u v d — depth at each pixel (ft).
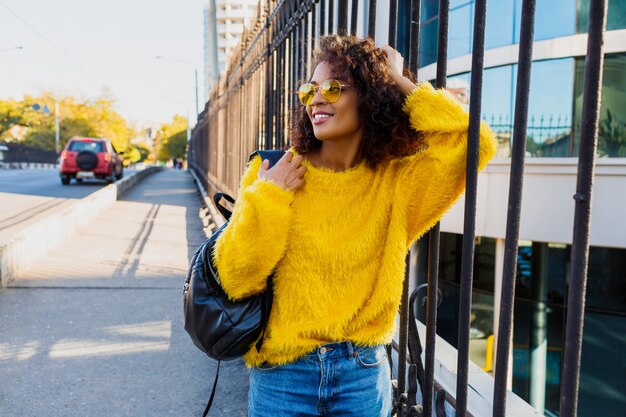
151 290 17.42
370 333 4.87
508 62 35.19
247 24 20.70
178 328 13.84
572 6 33.35
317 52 5.12
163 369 11.34
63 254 22.45
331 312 4.75
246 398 10.19
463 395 5.18
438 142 4.98
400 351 6.42
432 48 38.24
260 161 5.00
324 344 4.81
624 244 32.19
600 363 37.50
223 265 4.54
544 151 34.68
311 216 4.73
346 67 4.79
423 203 4.99
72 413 9.36
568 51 33.37
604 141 32.94
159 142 346.54
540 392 39.40
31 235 20.03
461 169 4.98
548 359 39.34
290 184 4.60
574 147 33.45
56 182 70.64
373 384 5.02
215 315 4.72
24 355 11.77
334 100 4.74
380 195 4.83
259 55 15.97
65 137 224.74
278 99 12.51
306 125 5.08
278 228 4.44
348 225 4.75
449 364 8.14
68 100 233.35
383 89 4.78
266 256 4.50
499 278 36.47
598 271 37.60
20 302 15.56
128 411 9.54
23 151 159.63
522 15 4.46
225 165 27.07
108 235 28.14
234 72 23.09
